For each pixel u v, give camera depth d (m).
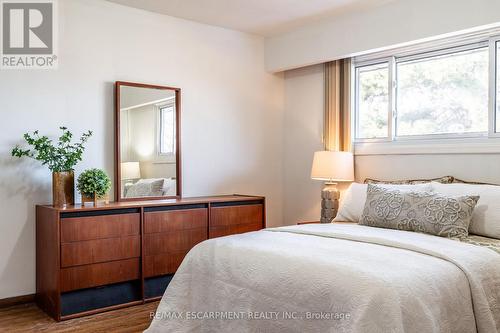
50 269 3.14
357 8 3.89
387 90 4.10
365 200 3.61
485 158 3.41
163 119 4.04
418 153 3.81
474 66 3.53
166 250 3.57
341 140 4.39
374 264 2.03
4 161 3.29
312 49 4.38
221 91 4.51
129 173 3.81
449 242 2.55
